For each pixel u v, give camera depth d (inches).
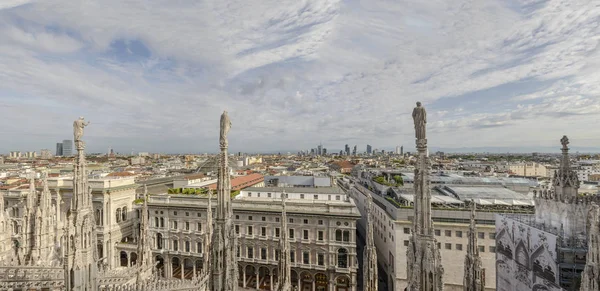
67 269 557.0
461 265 1994.3
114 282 1071.6
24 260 1247.5
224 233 541.0
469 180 2871.6
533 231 1416.1
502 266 1662.2
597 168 4165.8
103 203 2583.7
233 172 5152.6
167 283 1087.6
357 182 4261.8
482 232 1971.0
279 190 2888.8
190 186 3371.1
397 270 2143.2
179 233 2610.7
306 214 2377.0
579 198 1261.1
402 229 2154.3
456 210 2064.5
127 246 2655.0
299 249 2393.0
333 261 2315.5
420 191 476.1
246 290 2322.8
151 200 2728.8
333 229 2337.6
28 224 1409.9
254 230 2491.4
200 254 2534.5
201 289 1175.6
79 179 573.6
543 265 1348.4
